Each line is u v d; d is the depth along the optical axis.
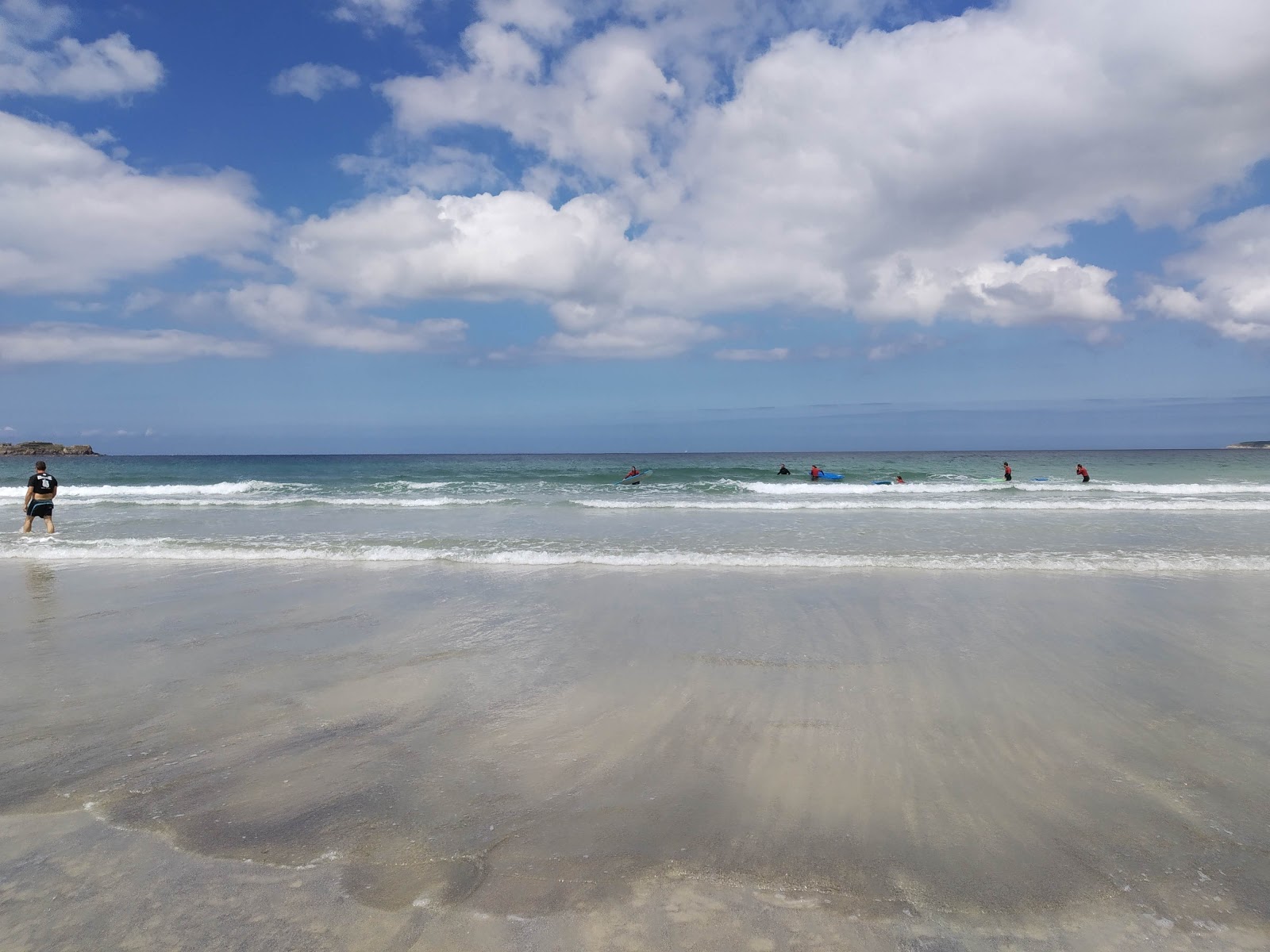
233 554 11.78
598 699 5.18
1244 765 4.02
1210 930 2.58
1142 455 94.94
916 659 6.10
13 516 18.86
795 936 2.54
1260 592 8.73
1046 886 2.86
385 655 6.29
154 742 4.42
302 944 2.49
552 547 12.55
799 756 4.18
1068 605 8.08
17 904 2.73
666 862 3.03
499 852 3.12
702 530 15.12
